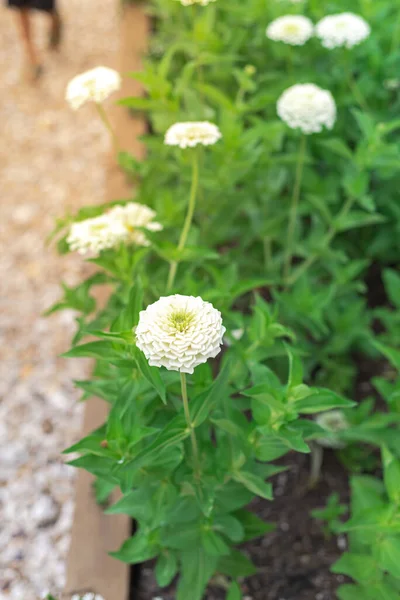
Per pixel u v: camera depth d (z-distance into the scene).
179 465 0.92
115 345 0.86
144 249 1.04
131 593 1.09
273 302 1.41
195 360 0.74
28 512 1.22
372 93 1.50
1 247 1.72
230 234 1.42
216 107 1.65
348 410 1.19
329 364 1.31
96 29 2.64
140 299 0.86
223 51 1.59
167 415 0.95
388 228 1.46
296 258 1.49
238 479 0.94
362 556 0.99
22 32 2.30
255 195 1.39
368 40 1.48
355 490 1.02
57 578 1.15
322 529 1.16
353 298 1.38
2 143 2.06
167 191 1.25
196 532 0.96
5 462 1.29
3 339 1.50
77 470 1.23
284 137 1.52
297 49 1.57
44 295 1.59
